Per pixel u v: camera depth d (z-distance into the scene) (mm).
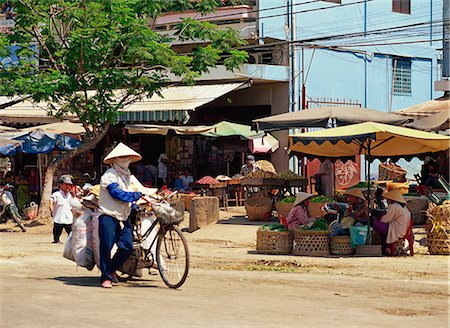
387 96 40375
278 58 36250
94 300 11367
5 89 27984
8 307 10727
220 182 30656
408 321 9977
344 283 13930
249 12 35938
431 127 24906
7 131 31172
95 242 12977
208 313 10312
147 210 13258
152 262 13219
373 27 39500
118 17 26750
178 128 31875
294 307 10992
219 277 14648
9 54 28141
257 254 19203
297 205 19203
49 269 15859
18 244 22484
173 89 35562
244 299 11719
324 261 17469
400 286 13570
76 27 28094
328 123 25250
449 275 15297
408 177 40781
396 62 40844
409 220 18531
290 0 36031
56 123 32906
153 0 27953
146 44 27203
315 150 22891
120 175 12820
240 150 35719
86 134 28891
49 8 27844
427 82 42344
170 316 10047
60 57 28578
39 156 32281
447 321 10031
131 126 32094
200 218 25141
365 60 39344
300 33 36344
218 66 35062
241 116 37438
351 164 37500
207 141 36344
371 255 18484
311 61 36750
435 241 18719
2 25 36469
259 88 36719
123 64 29625
